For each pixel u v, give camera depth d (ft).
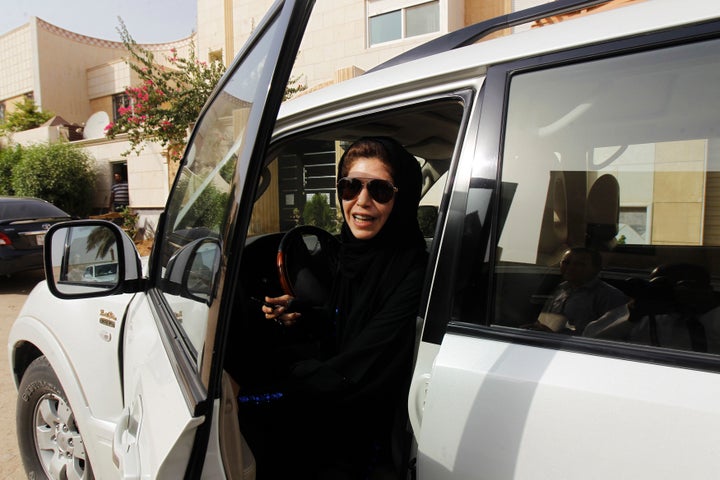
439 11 25.44
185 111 28.55
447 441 3.67
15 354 8.20
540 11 5.11
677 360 3.18
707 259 3.43
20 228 24.12
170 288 5.38
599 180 3.75
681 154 3.50
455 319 3.94
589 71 3.73
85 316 6.77
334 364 4.52
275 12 3.68
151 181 37.99
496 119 4.02
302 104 5.33
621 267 3.66
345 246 5.13
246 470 3.96
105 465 6.15
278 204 10.03
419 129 6.88
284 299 5.42
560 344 3.55
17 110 61.46
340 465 4.83
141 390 4.33
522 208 3.90
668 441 2.91
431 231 8.99
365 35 27.71
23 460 8.29
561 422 3.24
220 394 3.23
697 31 3.38
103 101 64.03
